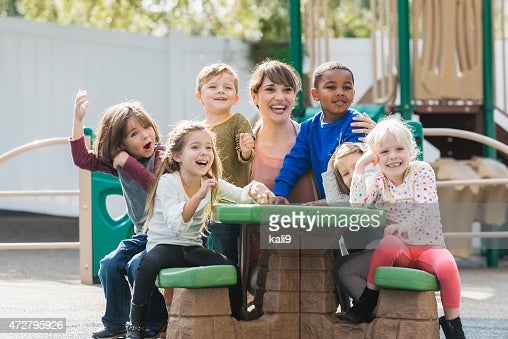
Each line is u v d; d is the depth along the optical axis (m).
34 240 12.96
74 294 8.48
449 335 5.32
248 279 6.34
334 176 5.90
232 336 5.37
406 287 5.19
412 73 11.85
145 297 5.48
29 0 19.75
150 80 14.48
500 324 7.04
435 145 12.69
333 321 5.55
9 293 8.54
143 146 6.11
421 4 11.85
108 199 13.65
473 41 12.04
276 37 18.23
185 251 5.56
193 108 14.72
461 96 11.93
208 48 14.90
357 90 15.08
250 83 6.55
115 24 20.14
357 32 23.36
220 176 5.89
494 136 12.10
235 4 20.52
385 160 5.52
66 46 13.84
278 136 6.52
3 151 13.48
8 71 13.47
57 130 13.83
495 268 10.92
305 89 12.28
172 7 19.75
